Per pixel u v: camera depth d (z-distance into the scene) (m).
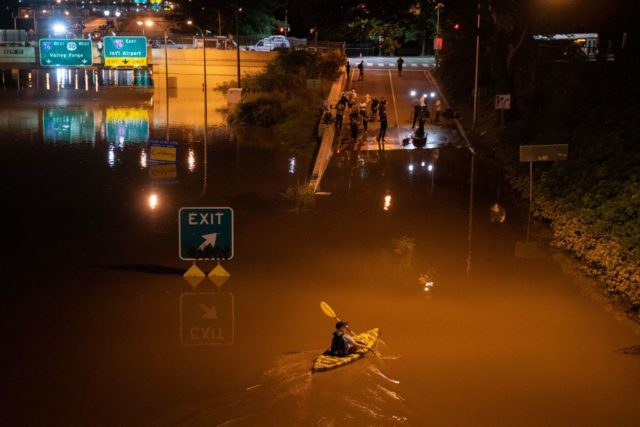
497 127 38.31
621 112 27.84
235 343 14.47
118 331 15.14
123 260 19.73
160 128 47.97
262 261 19.67
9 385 12.91
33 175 31.19
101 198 26.97
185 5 84.50
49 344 14.55
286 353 13.95
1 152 37.12
